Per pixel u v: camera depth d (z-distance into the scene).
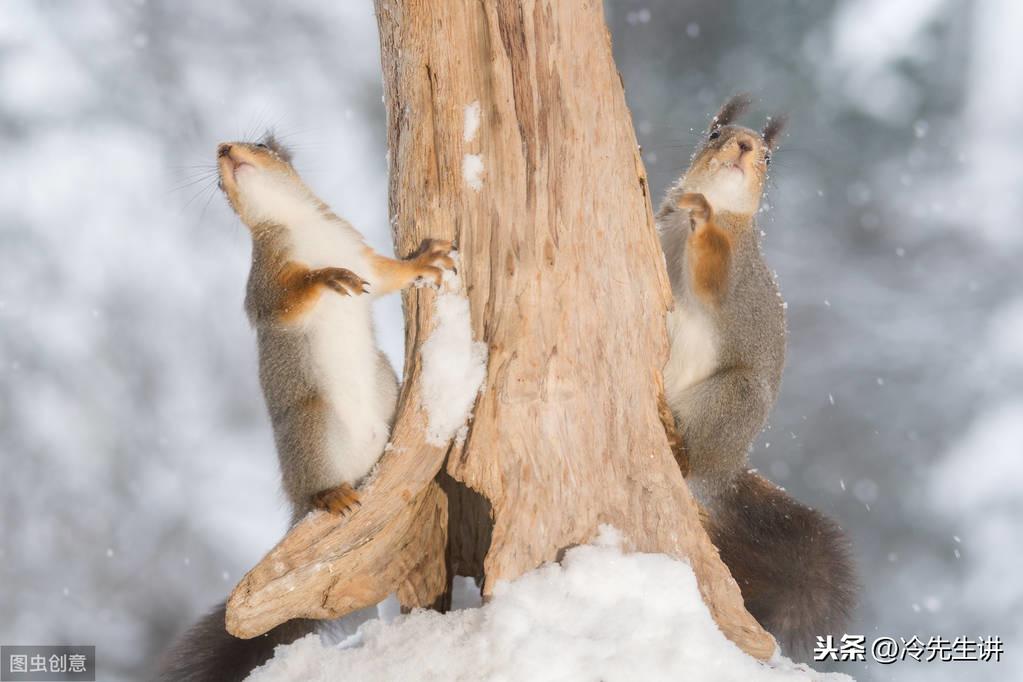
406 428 7.97
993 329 21.83
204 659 8.89
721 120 10.66
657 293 8.28
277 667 7.49
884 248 22.77
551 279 7.88
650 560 7.60
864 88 22.77
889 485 20.67
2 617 19.62
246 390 21.80
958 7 22.67
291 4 24.38
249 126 23.34
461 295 8.13
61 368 21.44
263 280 9.02
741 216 9.82
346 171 23.14
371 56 24.12
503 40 7.98
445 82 8.13
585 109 8.01
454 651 7.25
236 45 23.92
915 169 22.88
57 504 20.53
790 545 9.89
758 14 22.92
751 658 7.54
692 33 22.98
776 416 21.44
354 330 8.84
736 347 9.70
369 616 9.09
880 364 21.67
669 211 10.10
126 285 22.14
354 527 7.90
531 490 7.66
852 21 22.73
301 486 8.66
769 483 10.36
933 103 22.92
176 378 21.73
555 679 7.05
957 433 20.97
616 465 7.88
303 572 7.79
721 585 7.91
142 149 23.03
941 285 22.38
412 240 8.37
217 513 20.61
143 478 20.91
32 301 21.84
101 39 23.45
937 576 19.66
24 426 20.91
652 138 22.16
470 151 8.10
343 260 8.91
